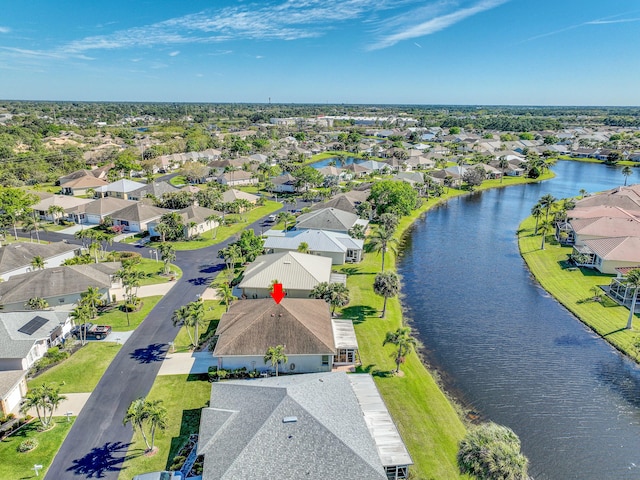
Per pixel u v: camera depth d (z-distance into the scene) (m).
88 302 57.41
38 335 49.91
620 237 83.56
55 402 38.88
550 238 100.00
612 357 54.16
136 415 34.88
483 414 44.03
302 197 141.38
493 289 74.38
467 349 55.78
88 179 140.00
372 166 180.25
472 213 127.19
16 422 39.50
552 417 43.75
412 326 61.44
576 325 62.09
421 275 80.12
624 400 46.38
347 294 59.69
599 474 37.19
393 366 49.78
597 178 181.75
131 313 61.31
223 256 76.44
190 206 105.50
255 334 48.66
